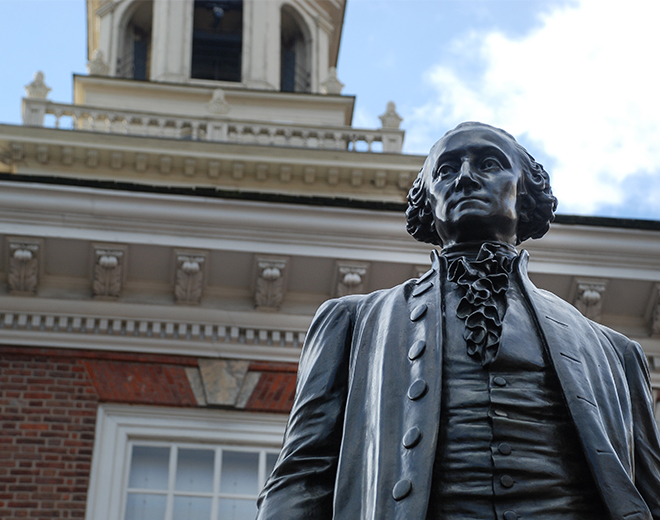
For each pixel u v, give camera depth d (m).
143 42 33.16
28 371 13.41
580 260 13.86
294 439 2.60
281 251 13.73
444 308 2.65
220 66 32.06
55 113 22.70
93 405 13.23
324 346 2.72
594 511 2.30
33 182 13.61
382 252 13.75
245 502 12.86
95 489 12.56
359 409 2.51
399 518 2.22
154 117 22.94
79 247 13.71
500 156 2.92
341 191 21.62
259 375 13.77
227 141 22.69
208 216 13.72
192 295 13.93
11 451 12.70
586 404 2.38
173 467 12.95
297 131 23.19
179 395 13.45
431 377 2.42
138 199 13.70
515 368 2.47
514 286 2.72
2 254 13.67
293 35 33.44
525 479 2.29
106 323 13.82
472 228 2.83
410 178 21.59
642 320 14.17
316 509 2.49
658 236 13.90
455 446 2.34
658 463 2.66
